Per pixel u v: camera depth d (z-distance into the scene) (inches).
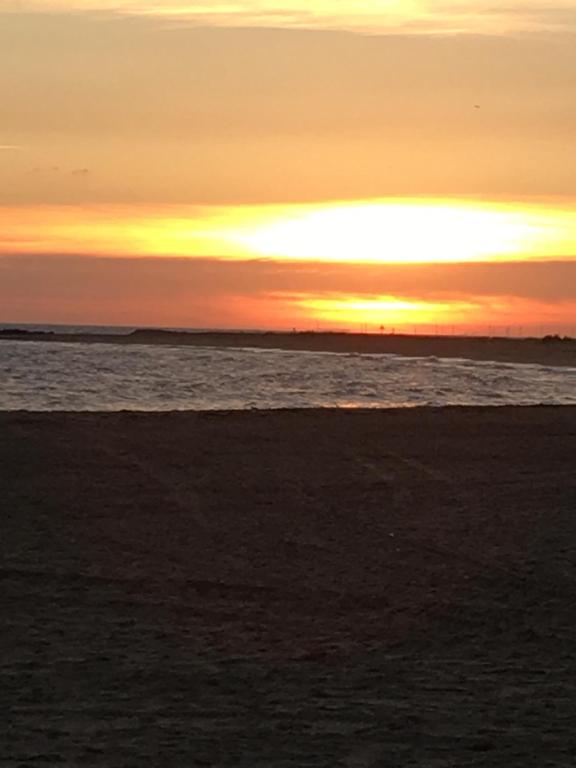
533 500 640.4
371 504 633.0
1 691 367.6
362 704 357.7
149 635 433.4
